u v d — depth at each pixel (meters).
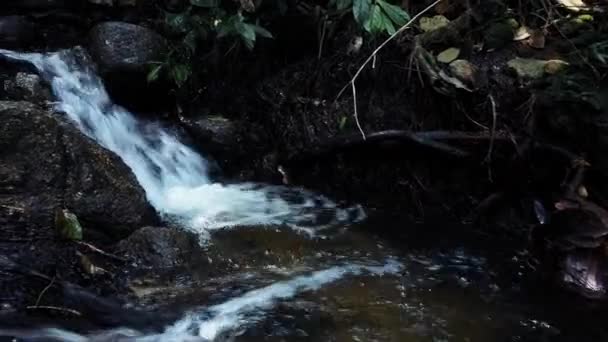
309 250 3.38
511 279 3.16
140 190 3.38
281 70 4.48
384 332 2.69
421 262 3.31
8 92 3.83
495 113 3.66
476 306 2.92
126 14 4.77
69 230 2.96
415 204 3.83
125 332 2.59
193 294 2.88
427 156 3.83
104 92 4.32
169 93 4.55
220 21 4.20
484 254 3.40
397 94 4.03
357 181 4.02
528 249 3.39
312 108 4.22
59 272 2.83
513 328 2.76
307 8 4.36
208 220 3.67
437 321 2.79
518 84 3.75
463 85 3.77
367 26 3.51
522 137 3.58
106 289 2.82
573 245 3.13
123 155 4.11
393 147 3.86
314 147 4.07
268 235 3.51
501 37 4.05
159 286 2.91
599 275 3.06
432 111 3.91
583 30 4.04
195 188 4.15
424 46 4.08
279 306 2.83
